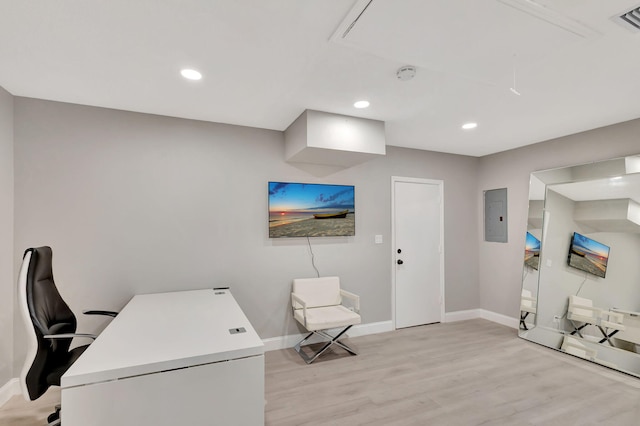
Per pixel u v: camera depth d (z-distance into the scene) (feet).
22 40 5.88
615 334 9.98
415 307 14.19
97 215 9.16
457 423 7.04
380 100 8.80
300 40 5.95
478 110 9.54
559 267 11.87
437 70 6.91
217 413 5.08
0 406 7.63
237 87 7.98
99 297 9.12
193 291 9.92
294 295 11.14
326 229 12.21
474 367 9.87
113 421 4.51
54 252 8.71
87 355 4.97
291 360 10.38
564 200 11.96
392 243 13.70
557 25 5.31
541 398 8.05
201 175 10.42
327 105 9.18
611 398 8.05
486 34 5.57
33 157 8.57
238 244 10.87
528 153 13.61
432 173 14.74
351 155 10.63
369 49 6.10
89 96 8.50
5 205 8.02
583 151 11.60
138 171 9.64
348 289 12.73
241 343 5.51
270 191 11.28
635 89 8.03
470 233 15.64
